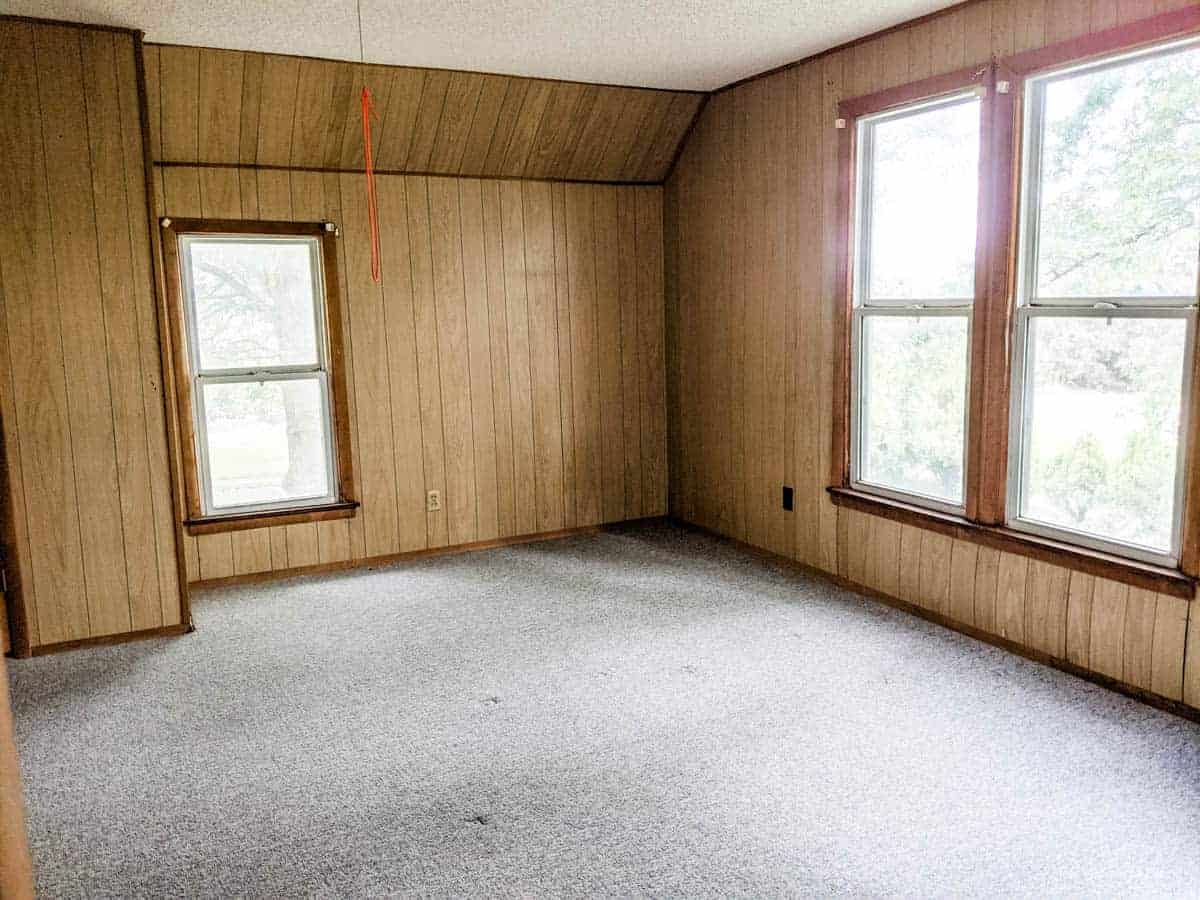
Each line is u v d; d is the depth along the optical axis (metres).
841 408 4.13
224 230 4.31
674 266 5.26
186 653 3.66
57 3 3.21
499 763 2.75
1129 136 2.94
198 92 3.93
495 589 4.36
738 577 4.45
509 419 5.08
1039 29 3.12
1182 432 2.87
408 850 2.34
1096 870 2.19
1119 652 3.09
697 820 2.43
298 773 2.73
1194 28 2.68
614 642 3.66
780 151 4.32
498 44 3.79
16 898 0.45
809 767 2.68
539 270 5.05
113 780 2.71
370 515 4.80
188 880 2.24
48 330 3.55
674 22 3.53
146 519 3.77
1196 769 2.61
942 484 3.75
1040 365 3.31
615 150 4.96
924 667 3.35
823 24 3.59
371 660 3.55
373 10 3.30
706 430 5.14
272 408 4.58
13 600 3.61
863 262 4.02
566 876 2.22
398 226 4.66
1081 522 3.23
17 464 3.56
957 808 2.45
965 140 3.49
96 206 3.56
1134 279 2.97
